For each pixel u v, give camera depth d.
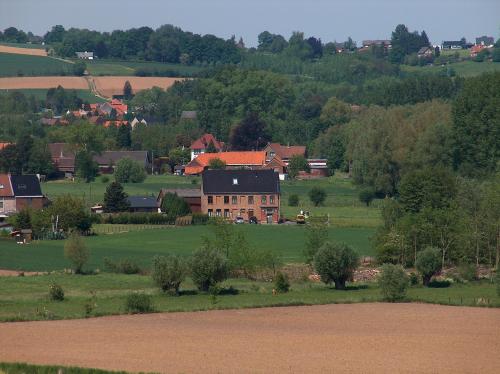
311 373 166.25
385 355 180.75
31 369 168.88
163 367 170.75
